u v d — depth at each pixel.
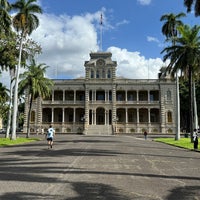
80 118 84.94
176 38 39.16
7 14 33.34
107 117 81.19
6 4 32.84
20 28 41.03
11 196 7.93
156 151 24.70
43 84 49.78
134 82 82.62
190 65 37.72
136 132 80.38
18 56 41.16
